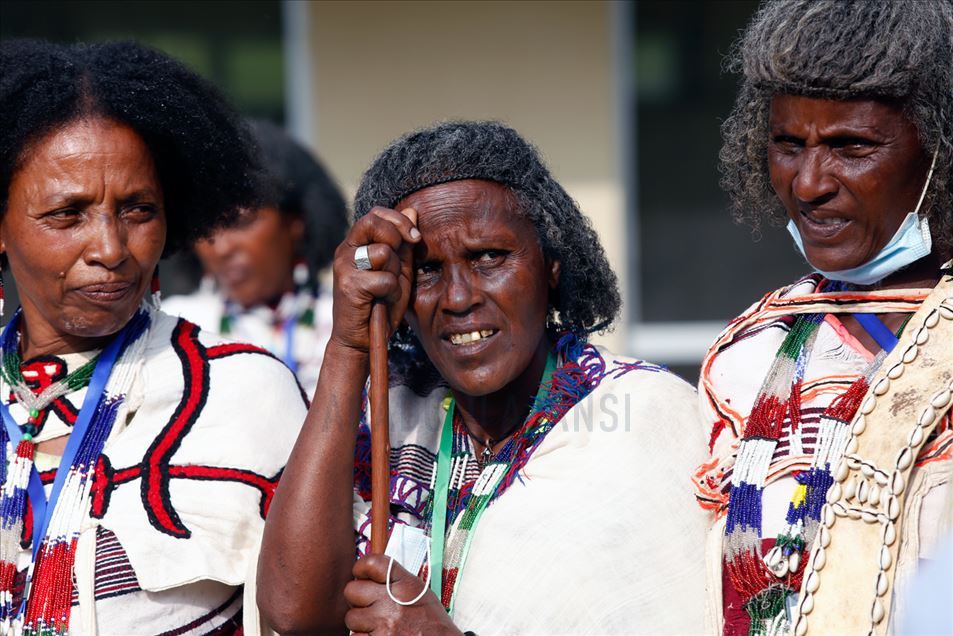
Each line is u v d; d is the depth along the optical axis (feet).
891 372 13.94
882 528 13.51
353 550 15.81
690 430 16.28
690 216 35.40
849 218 13.96
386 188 16.12
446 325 15.80
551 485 15.98
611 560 15.39
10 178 16.35
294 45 35.53
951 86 13.65
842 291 14.99
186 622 16.42
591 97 34.99
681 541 15.58
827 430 14.17
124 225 16.55
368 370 15.89
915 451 13.51
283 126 35.70
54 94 16.25
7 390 17.20
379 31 35.22
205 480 16.67
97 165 16.21
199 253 29.55
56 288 16.34
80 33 35.86
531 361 16.67
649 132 35.32
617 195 35.19
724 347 15.81
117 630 16.06
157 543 16.17
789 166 14.21
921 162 13.84
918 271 14.73
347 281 15.56
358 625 14.97
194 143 17.37
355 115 35.47
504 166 15.87
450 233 15.62
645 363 16.99
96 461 16.61
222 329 29.73
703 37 34.96
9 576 16.16
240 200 18.76
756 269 35.40
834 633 13.56
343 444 15.65
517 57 35.01
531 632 15.29
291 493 15.56
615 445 16.05
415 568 15.60
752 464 14.56
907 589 13.28
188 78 17.89
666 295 35.63
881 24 13.51
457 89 35.19
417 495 16.42
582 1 34.76
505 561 15.62
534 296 15.98
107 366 17.15
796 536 14.05
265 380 17.57
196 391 17.20
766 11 14.43
